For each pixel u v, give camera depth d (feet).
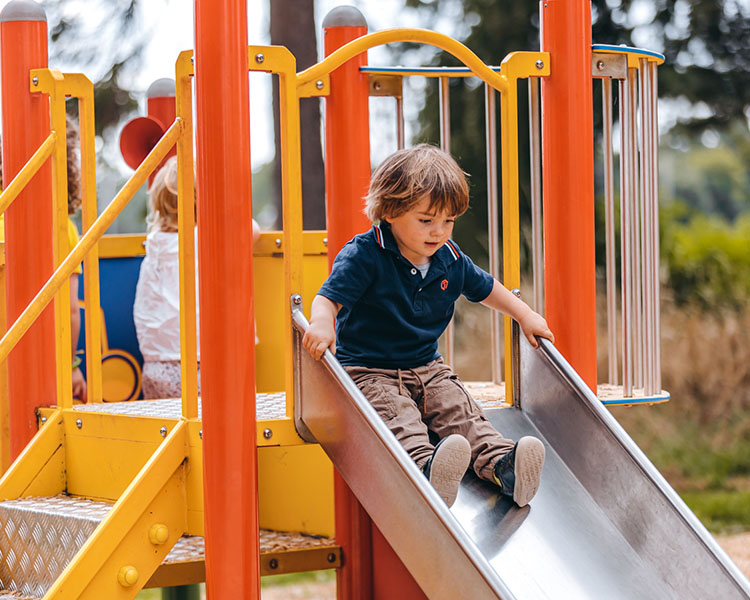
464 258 11.07
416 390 10.57
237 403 10.07
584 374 12.24
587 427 10.83
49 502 11.91
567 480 10.88
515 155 11.86
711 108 33.58
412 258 10.56
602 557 10.03
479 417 10.63
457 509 10.01
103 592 10.36
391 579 12.27
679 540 9.85
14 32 13.48
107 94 32.04
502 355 32.71
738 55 32.48
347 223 12.57
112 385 15.90
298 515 13.37
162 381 15.05
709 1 31.83
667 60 32.50
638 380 13.58
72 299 15.34
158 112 17.31
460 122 31.91
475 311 34.60
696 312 36.45
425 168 10.08
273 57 10.52
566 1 12.15
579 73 12.20
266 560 12.21
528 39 30.99
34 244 13.42
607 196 13.93
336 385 9.95
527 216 32.24
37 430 13.26
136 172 11.21
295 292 10.63
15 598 11.28
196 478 10.79
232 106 10.05
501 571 9.43
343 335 10.69
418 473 9.13
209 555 10.10
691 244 38.40
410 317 10.57
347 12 12.90
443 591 8.93
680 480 33.65
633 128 13.29
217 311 10.04
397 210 10.15
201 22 10.05
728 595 9.42
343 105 12.64
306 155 30.96
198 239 10.18
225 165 10.03
